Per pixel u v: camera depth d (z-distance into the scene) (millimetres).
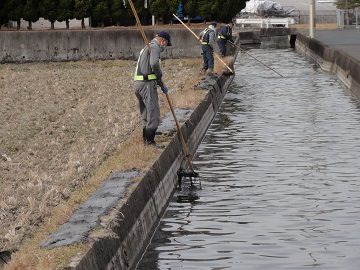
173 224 12953
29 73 35094
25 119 21984
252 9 79250
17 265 9062
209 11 47688
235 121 22984
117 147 16609
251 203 14031
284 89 30656
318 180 15562
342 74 33188
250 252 11367
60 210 11852
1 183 14680
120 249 10445
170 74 33625
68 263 8875
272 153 18266
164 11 47156
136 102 24656
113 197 11609
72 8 45719
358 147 18812
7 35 40438
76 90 28516
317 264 10781
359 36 51656
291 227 12508
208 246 11727
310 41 48000
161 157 14594
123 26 49281
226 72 30938
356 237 11922
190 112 19859
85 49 40625
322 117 23438
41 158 16984
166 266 10930
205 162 17500
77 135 19422
